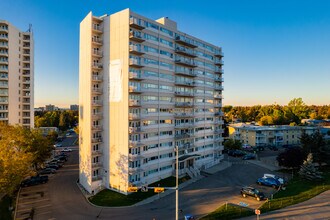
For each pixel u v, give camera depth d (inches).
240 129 4643.2
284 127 4712.1
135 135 2130.9
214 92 3272.6
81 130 2335.1
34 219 1541.6
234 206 1711.4
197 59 2947.8
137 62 2116.1
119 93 2108.8
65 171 2755.9
